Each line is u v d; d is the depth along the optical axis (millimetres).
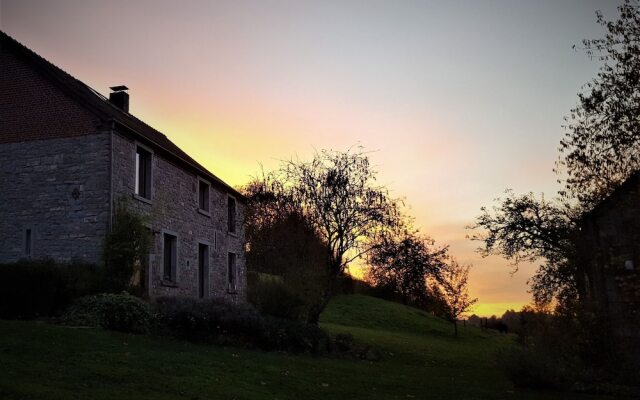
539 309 20812
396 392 12031
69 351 10914
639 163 11594
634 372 13805
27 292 14570
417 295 21719
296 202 20359
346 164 20203
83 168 18000
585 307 15172
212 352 13516
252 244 25516
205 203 25047
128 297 15133
